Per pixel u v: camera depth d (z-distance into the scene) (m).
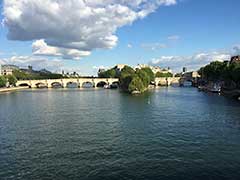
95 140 59.00
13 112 105.31
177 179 38.41
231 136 61.19
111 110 107.25
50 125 76.94
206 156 47.31
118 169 41.97
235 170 41.06
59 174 40.56
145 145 54.50
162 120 82.44
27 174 40.72
